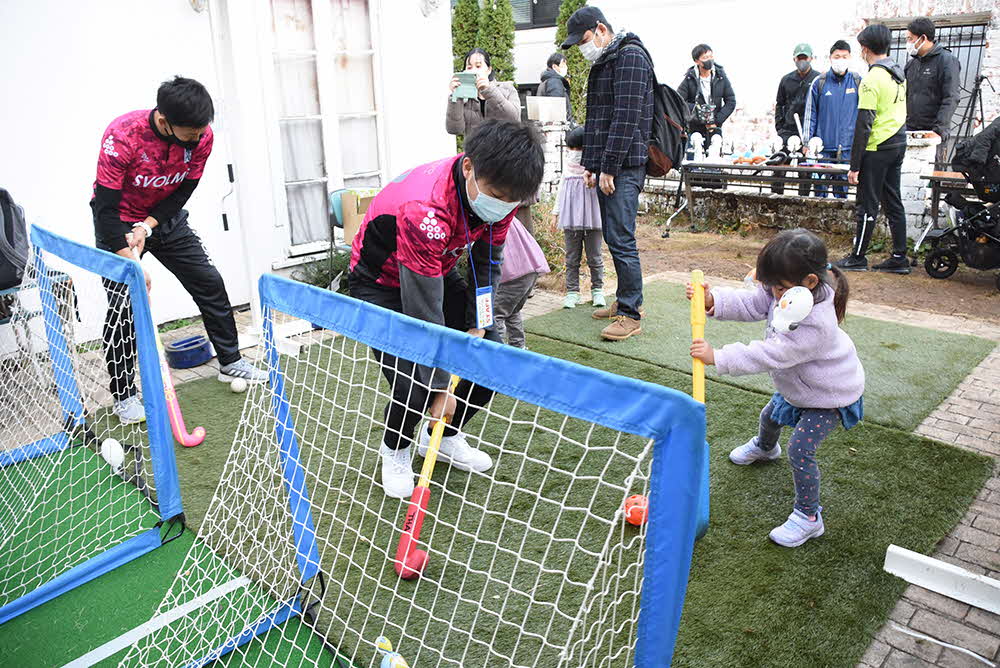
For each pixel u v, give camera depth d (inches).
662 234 310.0
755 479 119.4
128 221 139.1
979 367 160.9
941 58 262.7
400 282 96.7
